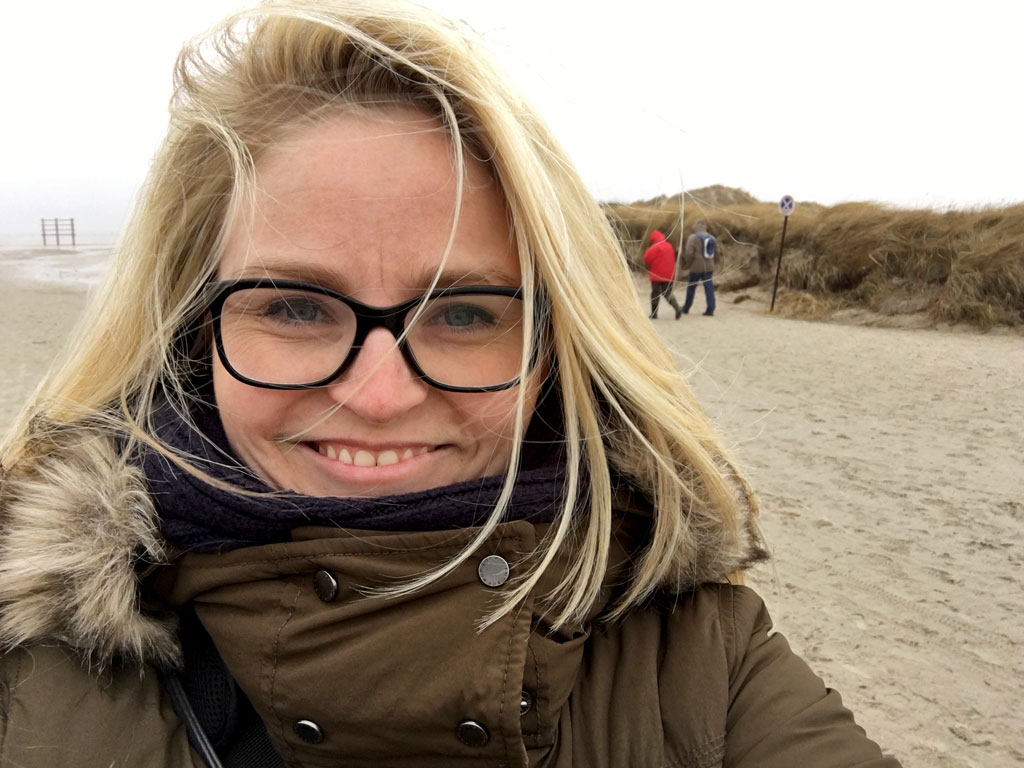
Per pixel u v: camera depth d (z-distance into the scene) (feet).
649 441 1.23
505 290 1.07
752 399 8.39
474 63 1.06
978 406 8.20
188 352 1.29
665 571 1.21
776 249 19.97
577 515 1.18
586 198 1.25
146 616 1.15
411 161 1.03
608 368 1.16
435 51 1.05
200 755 1.11
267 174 1.05
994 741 2.86
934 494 5.39
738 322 16.31
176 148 1.19
